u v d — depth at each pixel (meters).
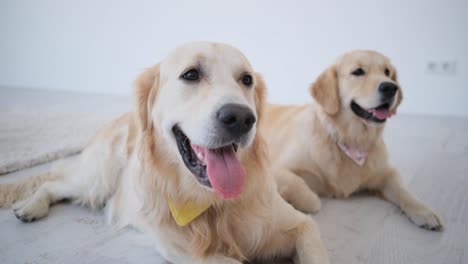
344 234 1.74
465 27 4.97
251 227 1.43
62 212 2.05
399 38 5.43
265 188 1.48
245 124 1.22
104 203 2.12
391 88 2.20
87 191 2.11
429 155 3.14
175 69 1.42
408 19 5.31
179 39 7.25
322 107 2.37
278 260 1.54
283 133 2.64
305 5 5.99
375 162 2.26
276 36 6.35
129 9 7.43
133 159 1.80
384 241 1.67
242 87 1.46
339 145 2.26
